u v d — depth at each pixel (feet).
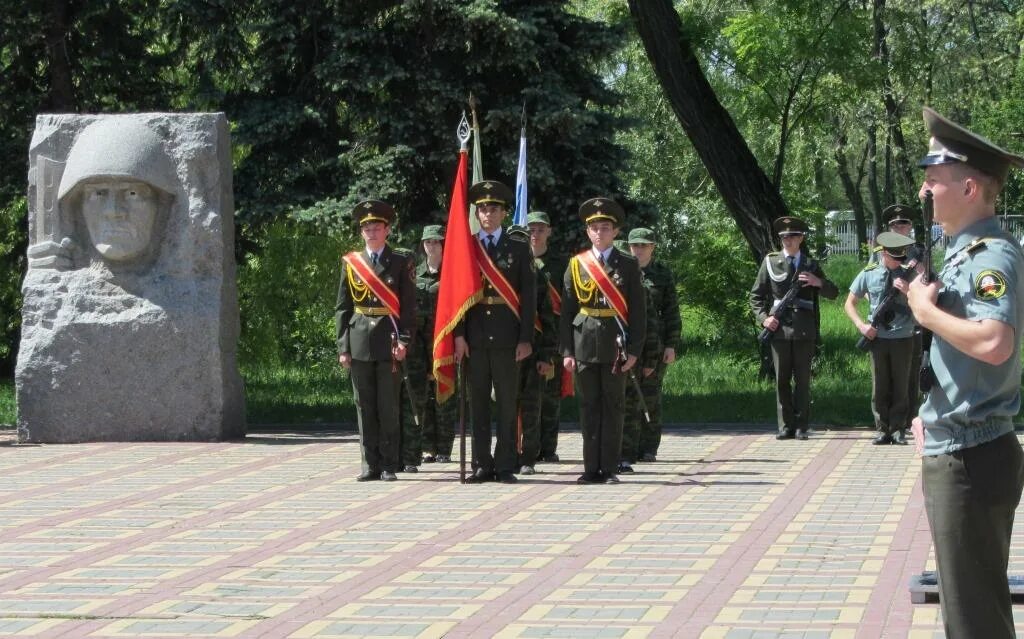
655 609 26.81
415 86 66.74
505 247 44.78
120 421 58.23
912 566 30.22
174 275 58.70
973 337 17.60
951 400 18.29
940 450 18.40
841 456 51.16
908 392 54.49
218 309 58.34
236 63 70.33
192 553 33.30
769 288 57.98
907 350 53.88
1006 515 18.24
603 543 33.81
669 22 72.79
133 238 58.08
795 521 36.55
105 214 57.88
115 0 77.10
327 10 67.67
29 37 76.18
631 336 44.11
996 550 18.19
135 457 52.90
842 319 126.41
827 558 31.40
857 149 178.60
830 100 80.38
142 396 58.23
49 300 58.70
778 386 57.52
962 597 18.16
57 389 58.23
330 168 68.23
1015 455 18.22
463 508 39.60
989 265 17.92
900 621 25.20
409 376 49.44
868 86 77.87
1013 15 141.18
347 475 47.32
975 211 18.44
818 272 57.67
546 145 68.39
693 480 45.03
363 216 46.01
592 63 71.77
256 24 68.23
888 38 87.76
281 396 81.56
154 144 58.44
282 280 96.58
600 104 71.61
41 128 59.57
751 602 27.17
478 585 29.30
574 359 44.50
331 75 65.98
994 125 128.16
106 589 29.37
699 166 136.56
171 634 25.48
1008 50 147.43
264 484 45.16
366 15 67.46
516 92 68.59
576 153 68.23
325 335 101.45
